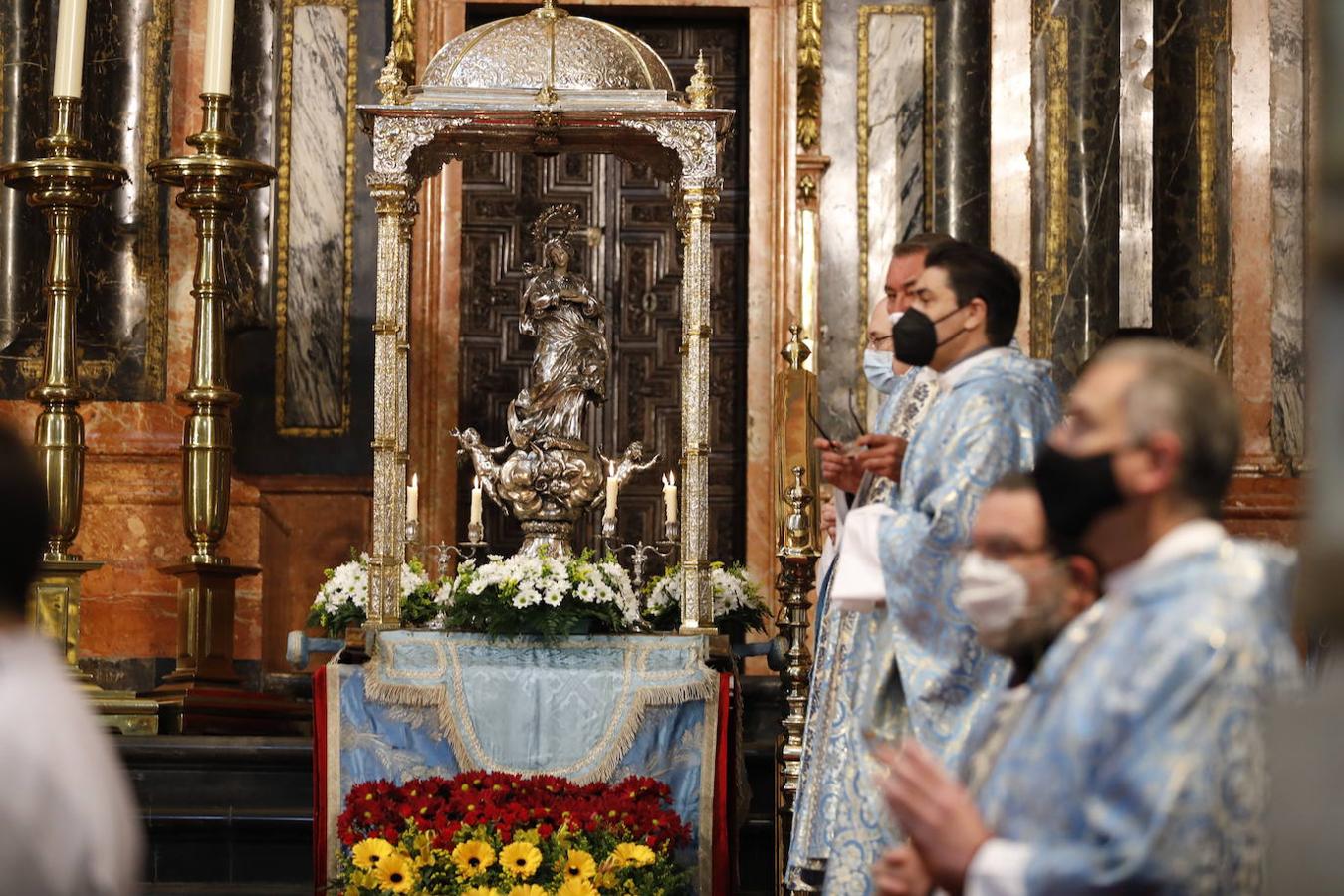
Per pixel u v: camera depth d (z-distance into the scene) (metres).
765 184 10.36
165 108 10.21
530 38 7.84
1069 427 3.03
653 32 10.61
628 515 10.44
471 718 7.06
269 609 9.79
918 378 5.19
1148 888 2.62
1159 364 2.97
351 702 7.11
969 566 3.28
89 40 10.20
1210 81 9.81
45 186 8.54
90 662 9.70
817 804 5.12
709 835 7.01
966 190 10.35
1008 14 10.09
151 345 10.05
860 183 10.38
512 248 10.45
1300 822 1.99
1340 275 1.83
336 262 10.20
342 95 10.28
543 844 6.28
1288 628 2.72
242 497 9.75
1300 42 9.79
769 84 10.39
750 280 10.33
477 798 6.43
